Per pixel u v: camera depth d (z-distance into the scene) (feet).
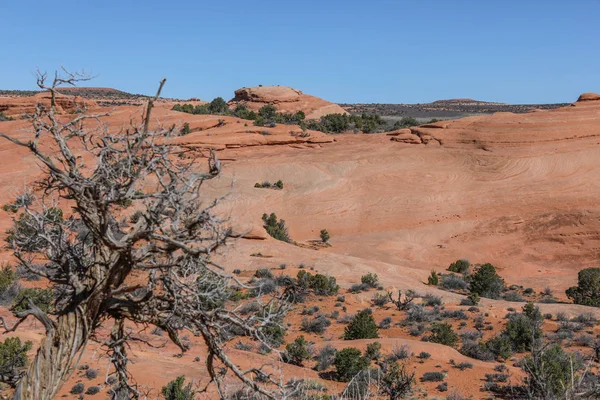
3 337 56.49
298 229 203.82
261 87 466.70
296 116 399.03
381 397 53.78
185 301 16.03
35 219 15.26
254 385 17.06
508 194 214.69
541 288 153.38
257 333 16.87
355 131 350.84
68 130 15.08
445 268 177.37
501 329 96.32
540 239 194.39
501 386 65.67
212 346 16.57
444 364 75.05
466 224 203.92
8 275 82.07
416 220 207.31
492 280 138.62
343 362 65.41
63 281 15.29
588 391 20.29
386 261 177.88
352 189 225.56
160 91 14.21
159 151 14.64
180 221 15.24
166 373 55.62
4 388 37.93
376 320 103.24
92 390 49.49
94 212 14.62
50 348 14.71
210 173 15.24
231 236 14.53
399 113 635.66
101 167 14.17
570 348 84.94
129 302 16.02
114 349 16.57
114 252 15.64
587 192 210.18
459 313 104.27
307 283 116.26
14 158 179.01
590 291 131.34
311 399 29.78
